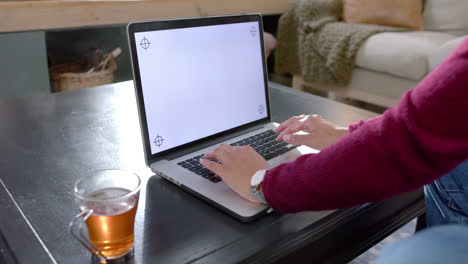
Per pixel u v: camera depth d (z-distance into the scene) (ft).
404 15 9.15
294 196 1.92
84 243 1.77
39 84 8.20
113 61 8.85
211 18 3.09
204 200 2.40
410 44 7.87
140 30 2.67
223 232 2.14
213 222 2.22
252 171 2.34
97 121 3.59
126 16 8.39
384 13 9.27
